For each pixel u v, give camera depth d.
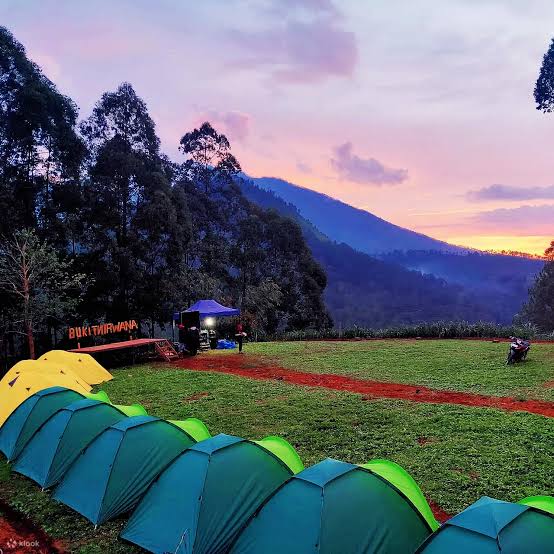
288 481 6.77
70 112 37.09
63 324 34.00
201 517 7.11
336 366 21.08
